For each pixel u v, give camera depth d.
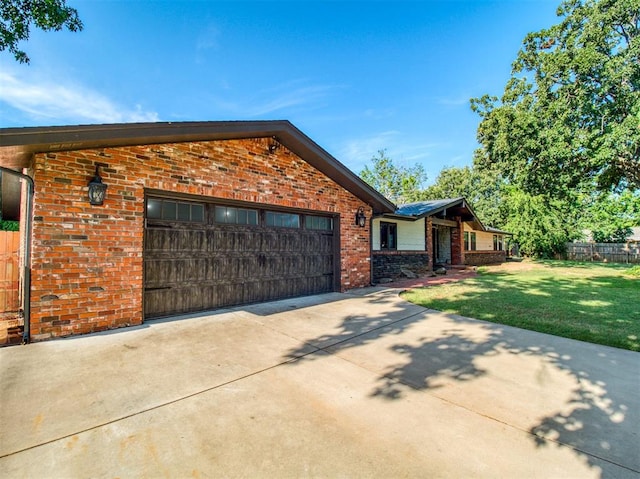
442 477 1.98
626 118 11.91
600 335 4.82
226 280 6.34
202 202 6.02
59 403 2.73
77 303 4.47
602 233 24.56
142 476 1.94
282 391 3.08
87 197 4.55
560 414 2.71
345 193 8.89
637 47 11.77
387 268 11.95
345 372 3.55
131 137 4.50
